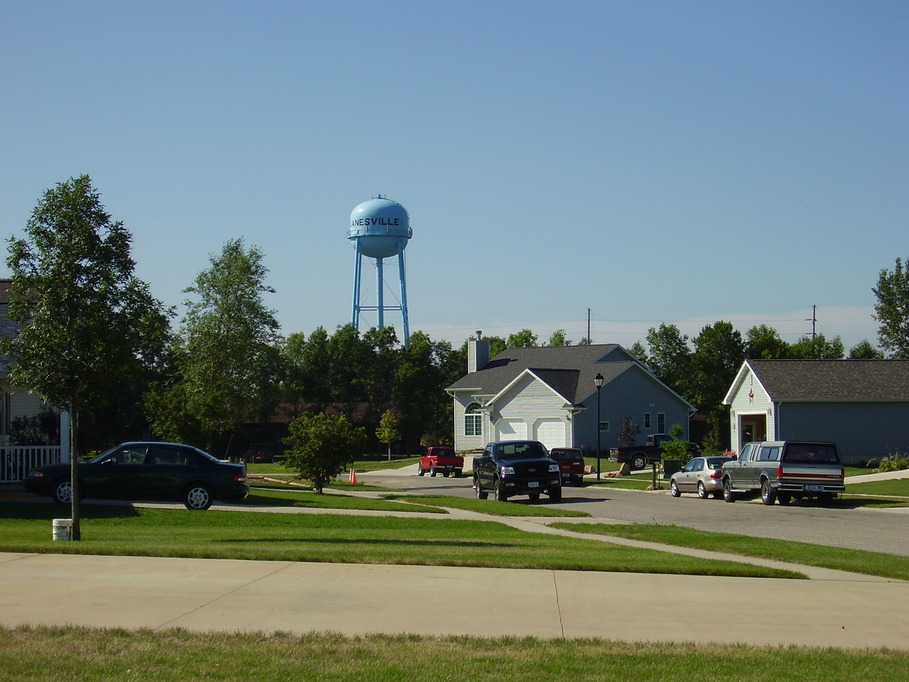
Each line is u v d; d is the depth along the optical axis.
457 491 40.81
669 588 13.14
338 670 8.56
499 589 12.77
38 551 15.25
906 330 78.44
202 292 57.28
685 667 8.86
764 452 32.16
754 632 10.59
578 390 61.75
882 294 79.50
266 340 58.81
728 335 80.69
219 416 39.22
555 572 14.29
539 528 23.14
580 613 11.39
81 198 17.28
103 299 17.42
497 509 28.66
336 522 22.95
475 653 9.25
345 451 34.41
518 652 9.34
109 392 17.83
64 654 8.98
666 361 85.81
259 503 27.73
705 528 23.91
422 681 8.28
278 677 8.34
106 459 24.69
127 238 17.67
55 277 17.06
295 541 18.11
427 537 19.66
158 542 17.22
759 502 33.44
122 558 14.80
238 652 9.16
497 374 69.00
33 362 17.12
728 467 34.12
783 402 48.53
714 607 11.91
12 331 27.73
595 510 29.81
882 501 31.94
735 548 18.31
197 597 11.86
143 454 24.83
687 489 37.00
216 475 24.86
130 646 9.32
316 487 34.91
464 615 11.15
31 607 11.16
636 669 8.76
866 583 14.05
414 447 83.75
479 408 67.62
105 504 24.48
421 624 10.65
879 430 49.19
